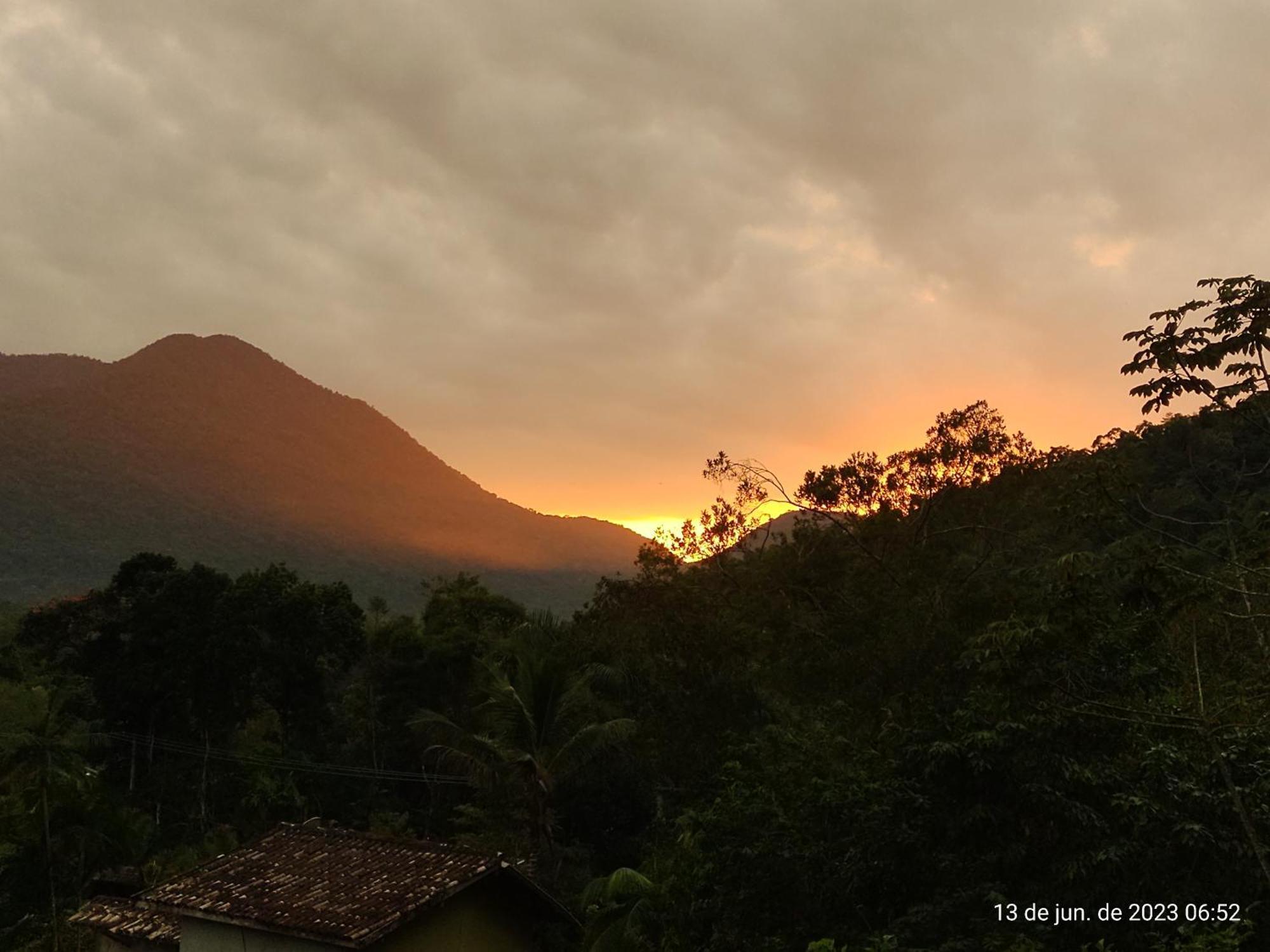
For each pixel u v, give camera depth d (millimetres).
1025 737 10727
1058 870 10172
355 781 37969
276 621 37094
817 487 21578
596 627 27391
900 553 20578
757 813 13500
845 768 14547
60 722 32094
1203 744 11211
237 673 35844
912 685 18484
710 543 23812
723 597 23578
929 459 20875
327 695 41719
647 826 32125
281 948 13969
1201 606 10914
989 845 10742
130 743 36656
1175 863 10047
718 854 13508
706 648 23266
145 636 35844
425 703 39719
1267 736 10984
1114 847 9875
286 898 14469
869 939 10828
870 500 21547
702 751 24062
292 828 16812
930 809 11102
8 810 28094
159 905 14742
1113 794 10500
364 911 13875
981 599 18562
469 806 32969
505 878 15445
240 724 38844
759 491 23703
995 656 10992
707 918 13562
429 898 14156
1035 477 20047
